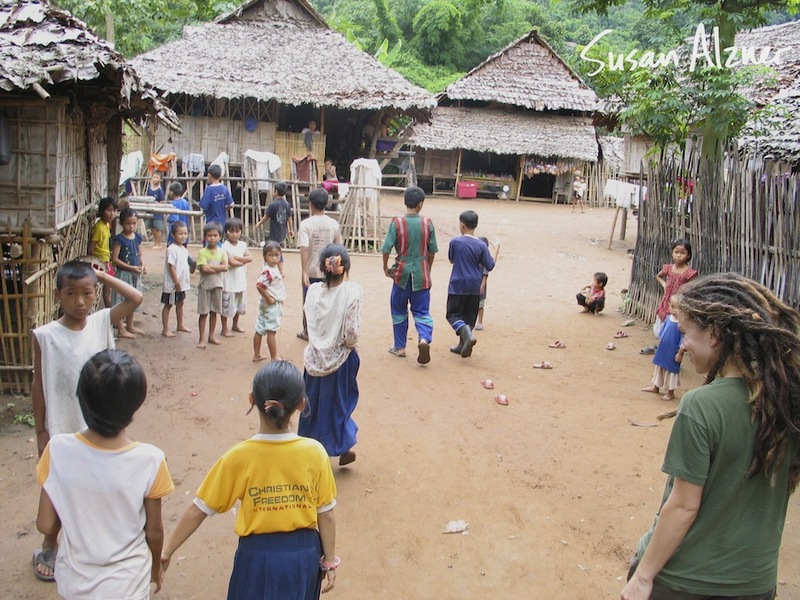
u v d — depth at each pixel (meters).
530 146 27.34
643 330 9.91
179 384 6.86
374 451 5.72
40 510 2.78
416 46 41.56
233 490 2.93
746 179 8.15
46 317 6.36
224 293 8.16
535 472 5.49
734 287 2.50
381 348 8.47
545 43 29.12
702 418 2.37
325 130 21.52
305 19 19.39
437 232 18.56
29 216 6.00
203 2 23.17
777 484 2.42
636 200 16.92
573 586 4.09
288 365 3.03
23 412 5.92
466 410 6.68
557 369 8.09
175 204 12.84
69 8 17.08
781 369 2.32
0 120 5.73
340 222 14.72
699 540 2.44
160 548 2.94
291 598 2.89
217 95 16.42
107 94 7.30
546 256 15.88
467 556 4.34
